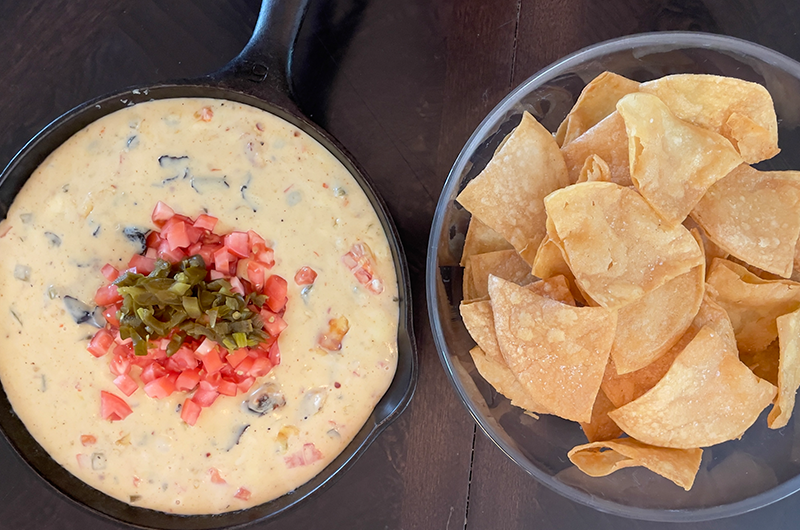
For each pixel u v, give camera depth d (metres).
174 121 0.57
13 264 0.56
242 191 0.57
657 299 0.53
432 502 0.60
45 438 0.57
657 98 0.51
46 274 0.57
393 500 0.60
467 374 0.59
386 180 0.59
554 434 0.59
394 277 0.58
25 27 0.58
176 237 0.55
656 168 0.51
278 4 0.54
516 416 0.59
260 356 0.56
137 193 0.57
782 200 0.52
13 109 0.58
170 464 0.58
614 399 0.55
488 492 0.60
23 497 0.58
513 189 0.53
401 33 0.59
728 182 0.53
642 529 0.60
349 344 0.58
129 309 0.54
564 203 0.51
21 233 0.56
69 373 0.57
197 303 0.54
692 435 0.53
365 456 0.60
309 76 0.59
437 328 0.57
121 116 0.56
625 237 0.52
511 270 0.56
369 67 0.59
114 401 0.57
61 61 0.58
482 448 0.60
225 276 0.56
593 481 0.58
